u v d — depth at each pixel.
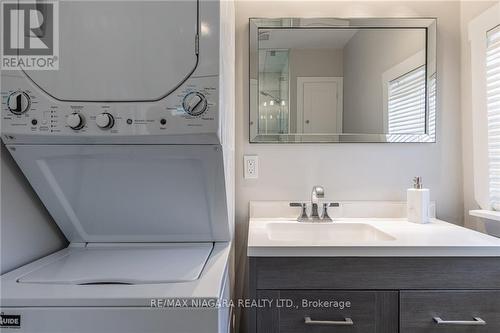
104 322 0.74
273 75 1.62
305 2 1.64
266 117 1.62
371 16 1.64
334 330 1.03
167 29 0.90
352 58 1.62
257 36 1.61
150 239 1.22
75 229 1.18
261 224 1.42
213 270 0.90
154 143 0.94
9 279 0.84
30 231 1.06
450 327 1.02
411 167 1.64
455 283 1.02
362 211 1.60
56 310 0.74
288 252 1.02
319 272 1.03
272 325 1.03
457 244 1.03
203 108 0.89
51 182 1.04
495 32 1.40
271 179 1.63
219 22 0.90
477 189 1.51
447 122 1.64
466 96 1.59
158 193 1.08
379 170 1.63
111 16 0.90
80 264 0.96
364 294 1.02
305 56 1.62
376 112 1.62
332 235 1.47
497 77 1.40
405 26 1.62
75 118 0.88
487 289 1.02
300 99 1.62
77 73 0.90
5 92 0.90
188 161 1.00
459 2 1.63
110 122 0.89
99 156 0.98
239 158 1.63
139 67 0.90
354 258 1.02
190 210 1.13
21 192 1.03
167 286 0.80
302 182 1.63
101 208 1.12
